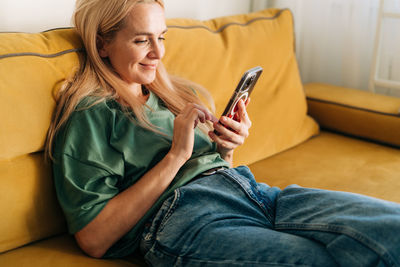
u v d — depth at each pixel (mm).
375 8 2213
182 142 1094
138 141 1128
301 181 1517
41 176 1102
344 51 2264
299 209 1036
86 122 1083
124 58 1154
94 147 1067
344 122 1944
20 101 1054
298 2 2291
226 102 1618
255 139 1653
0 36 1104
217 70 1582
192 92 1409
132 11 1123
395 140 1824
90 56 1180
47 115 1098
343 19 2246
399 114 1794
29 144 1068
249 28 1766
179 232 1001
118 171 1075
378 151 1797
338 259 875
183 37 1519
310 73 2416
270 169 1599
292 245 911
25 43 1116
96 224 1027
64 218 1146
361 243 862
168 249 994
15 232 1052
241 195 1101
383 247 842
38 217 1091
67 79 1145
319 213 985
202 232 982
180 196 1052
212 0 2096
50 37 1178
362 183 1516
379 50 2127
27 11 1431
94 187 1052
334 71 2400
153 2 1155
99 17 1146
